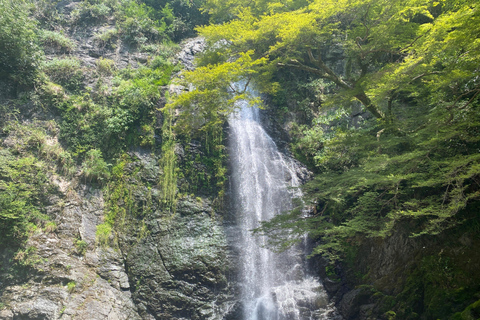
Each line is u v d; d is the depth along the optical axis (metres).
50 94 17.91
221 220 17.81
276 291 16.28
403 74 10.65
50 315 12.81
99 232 15.94
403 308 12.27
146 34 24.33
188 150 18.94
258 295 16.31
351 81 14.24
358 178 11.48
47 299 13.14
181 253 16.03
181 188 17.97
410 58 11.27
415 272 12.66
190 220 17.20
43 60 19.06
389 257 14.46
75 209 15.94
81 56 21.16
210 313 15.08
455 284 11.12
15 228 13.58
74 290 13.85
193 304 15.05
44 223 14.82
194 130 19.42
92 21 23.50
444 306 10.95
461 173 8.81
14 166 15.10
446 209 9.23
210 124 13.95
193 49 24.55
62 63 19.33
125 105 19.23
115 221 16.59
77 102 18.53
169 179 17.81
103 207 16.75
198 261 15.97
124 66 21.98
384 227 12.12
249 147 20.67
